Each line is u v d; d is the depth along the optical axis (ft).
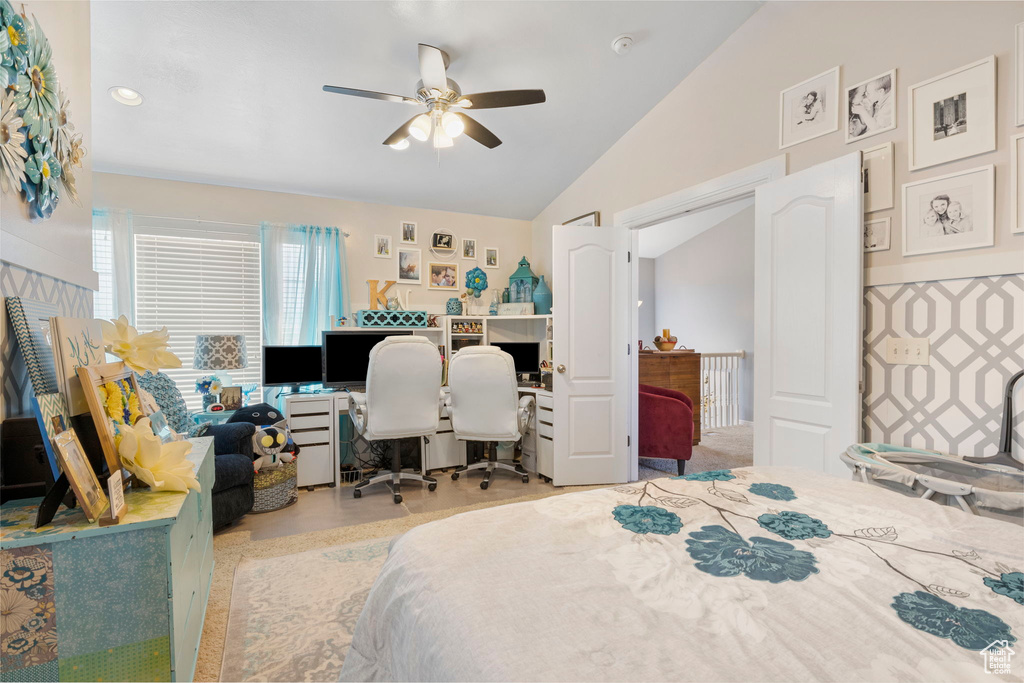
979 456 5.80
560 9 7.95
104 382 4.25
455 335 14.15
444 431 12.55
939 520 3.51
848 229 6.81
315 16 7.63
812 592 2.50
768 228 7.99
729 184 9.07
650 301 26.14
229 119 9.84
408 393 10.28
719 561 2.87
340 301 13.24
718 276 22.44
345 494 10.79
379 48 8.36
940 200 6.21
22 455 3.95
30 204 4.17
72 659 3.31
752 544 3.11
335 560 7.34
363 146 11.21
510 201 14.73
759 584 2.59
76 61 5.41
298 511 9.65
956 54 6.06
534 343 14.70
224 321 12.53
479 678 1.98
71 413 3.89
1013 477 5.00
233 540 8.15
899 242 6.63
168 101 9.16
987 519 3.54
